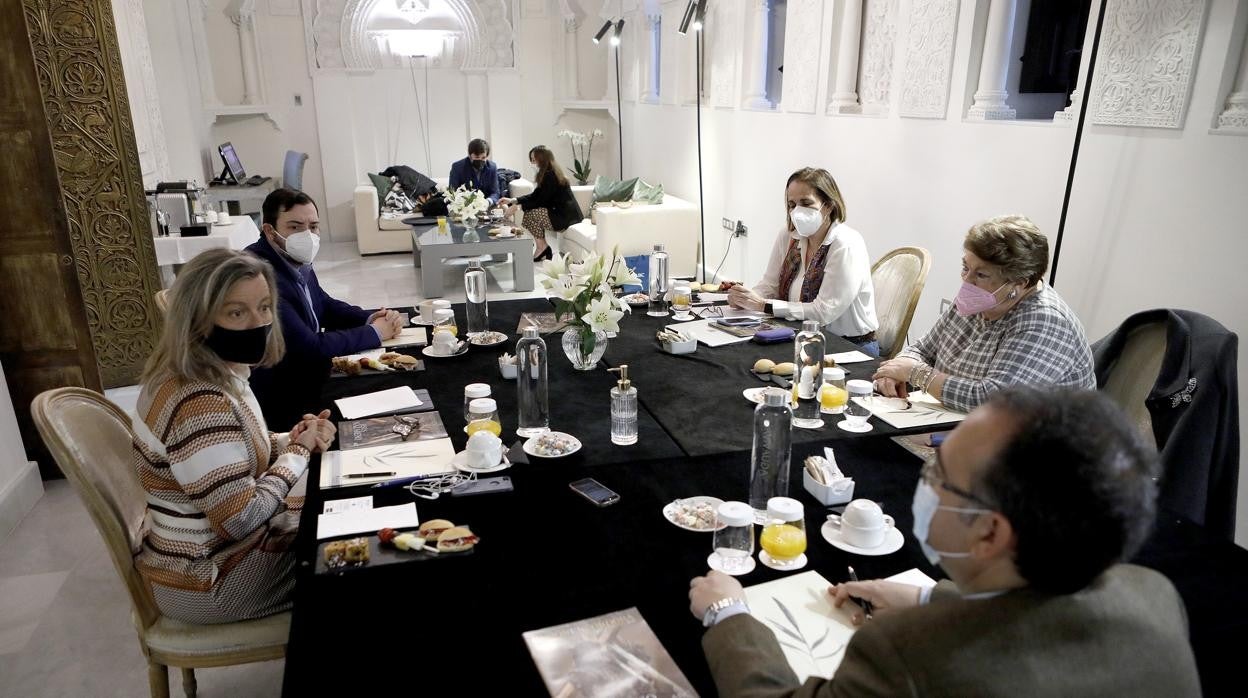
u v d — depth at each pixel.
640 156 7.49
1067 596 0.71
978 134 3.12
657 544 1.31
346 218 7.80
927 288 3.51
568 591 1.18
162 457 1.42
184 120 6.16
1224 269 2.21
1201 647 1.10
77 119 3.35
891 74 3.68
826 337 2.56
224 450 1.39
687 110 6.24
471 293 2.58
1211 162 2.22
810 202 2.73
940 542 0.77
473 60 7.84
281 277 2.45
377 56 7.60
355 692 0.97
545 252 6.77
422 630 1.09
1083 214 2.67
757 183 5.17
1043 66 3.04
